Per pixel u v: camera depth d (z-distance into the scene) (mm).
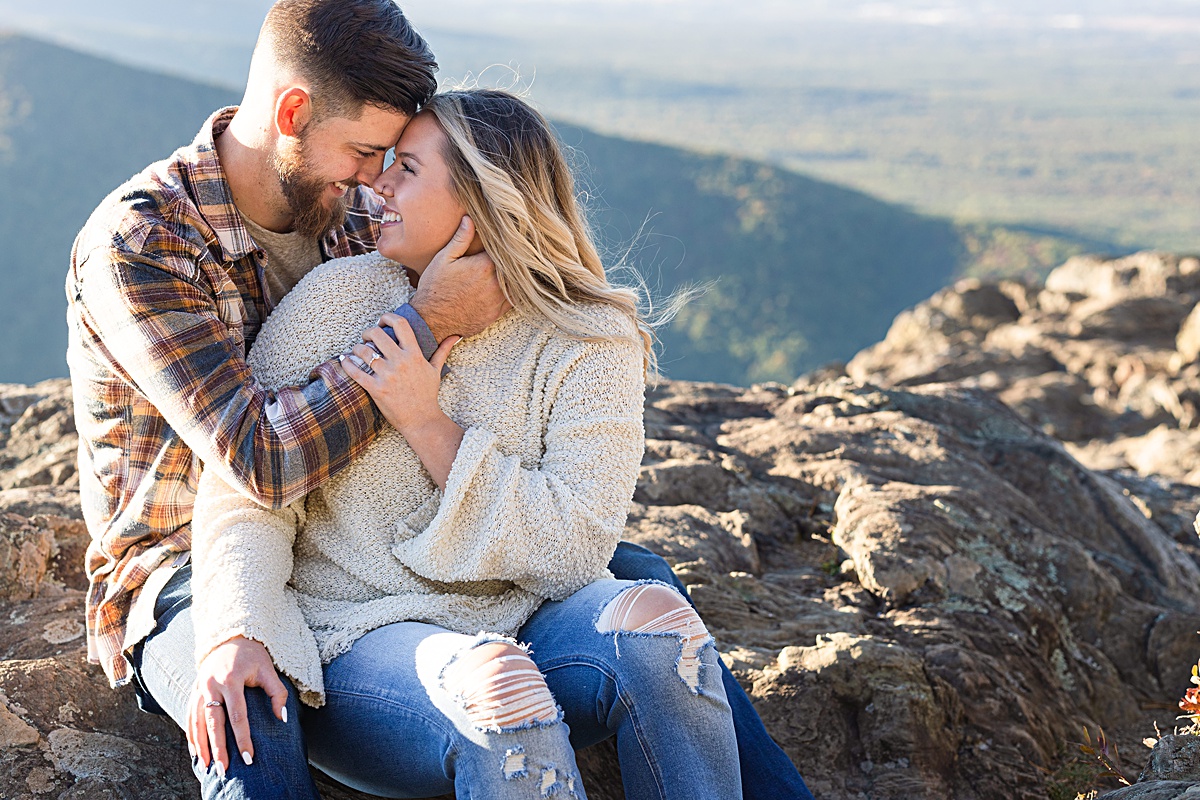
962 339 13773
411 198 1857
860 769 2389
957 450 3928
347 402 1760
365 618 1758
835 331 109000
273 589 1718
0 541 2428
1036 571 3182
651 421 4148
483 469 1771
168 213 1871
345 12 1872
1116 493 4035
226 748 1566
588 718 1713
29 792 1819
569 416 1857
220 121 2020
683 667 1659
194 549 1765
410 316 1822
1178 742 2020
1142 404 10109
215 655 1624
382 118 1915
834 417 4203
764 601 2885
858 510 3262
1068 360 11547
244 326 2027
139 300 1769
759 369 102312
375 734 1648
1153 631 3176
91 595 1965
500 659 1570
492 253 1841
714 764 1642
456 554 1770
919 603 2953
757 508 3455
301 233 2100
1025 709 2625
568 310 1883
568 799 1528
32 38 131125
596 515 1813
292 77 1889
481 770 1518
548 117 1962
